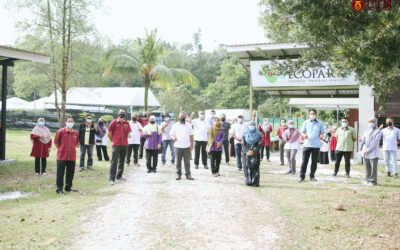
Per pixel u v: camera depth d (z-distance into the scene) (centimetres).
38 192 761
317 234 500
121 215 584
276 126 2867
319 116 4028
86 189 791
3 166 1099
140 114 1470
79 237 475
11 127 2916
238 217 581
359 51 448
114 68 2017
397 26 416
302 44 745
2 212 582
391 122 1054
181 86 5075
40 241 453
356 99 2781
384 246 454
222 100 6438
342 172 1126
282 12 647
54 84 1905
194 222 551
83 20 1842
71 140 756
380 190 801
